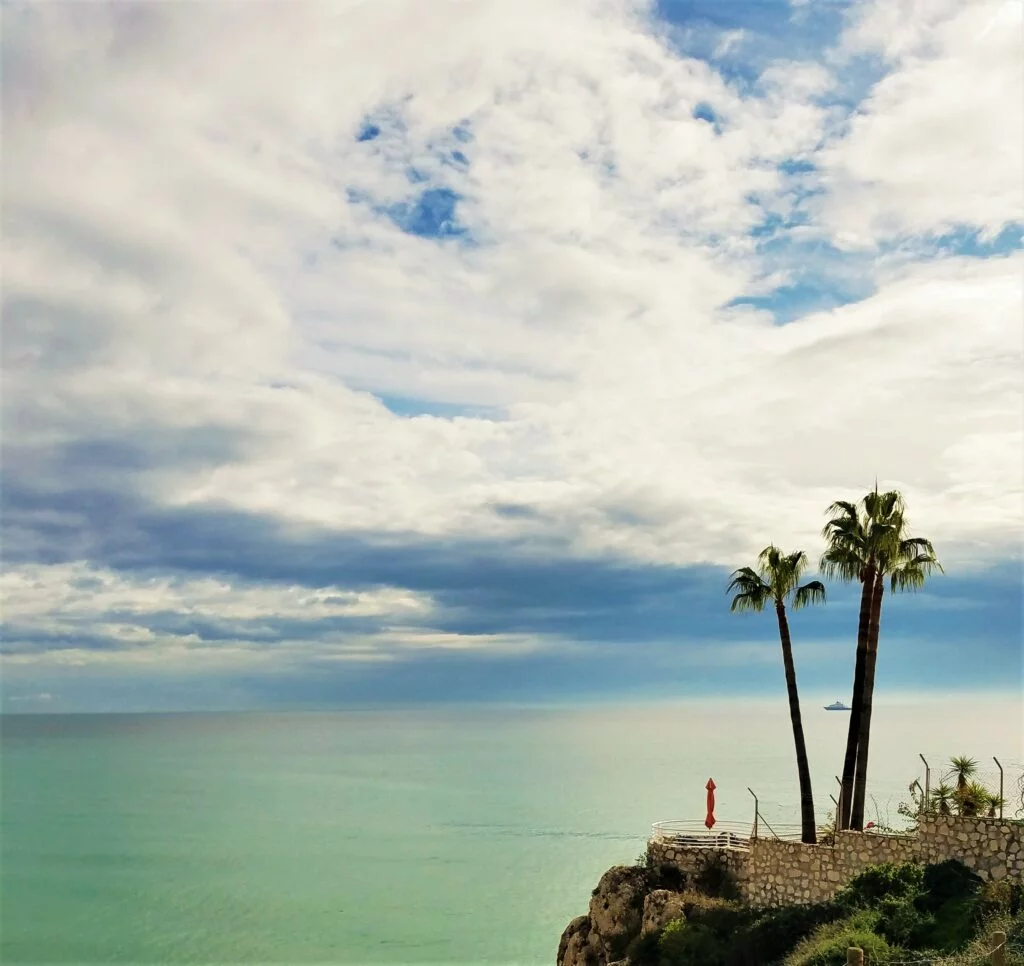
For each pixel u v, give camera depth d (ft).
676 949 124.88
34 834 566.77
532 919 345.72
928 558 142.82
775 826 153.69
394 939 321.32
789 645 148.56
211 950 317.83
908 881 119.55
